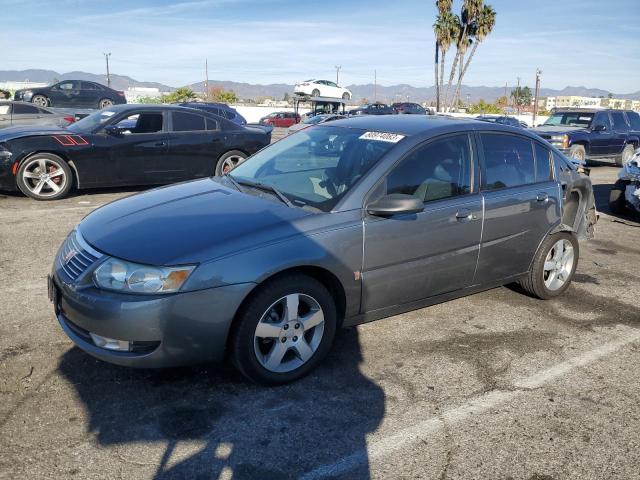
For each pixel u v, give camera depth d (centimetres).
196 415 306
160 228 332
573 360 388
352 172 378
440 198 399
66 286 318
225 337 313
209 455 274
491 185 432
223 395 326
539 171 479
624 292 534
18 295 463
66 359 359
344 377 353
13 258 561
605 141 1573
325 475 264
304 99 4250
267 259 315
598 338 427
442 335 421
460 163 416
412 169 386
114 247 316
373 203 358
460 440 294
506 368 373
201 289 302
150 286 298
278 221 336
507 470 272
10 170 823
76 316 312
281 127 4256
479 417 315
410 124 425
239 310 317
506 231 440
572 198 543
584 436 301
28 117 1598
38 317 421
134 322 297
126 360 305
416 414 316
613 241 738
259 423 301
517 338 421
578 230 549
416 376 357
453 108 4806
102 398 317
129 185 912
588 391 348
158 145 917
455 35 4606
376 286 369
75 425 292
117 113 902
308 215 345
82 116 1741
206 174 980
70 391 323
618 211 913
